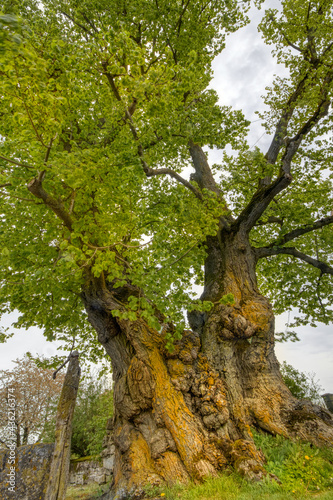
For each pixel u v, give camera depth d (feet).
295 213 38.88
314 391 50.31
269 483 17.06
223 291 31.30
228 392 25.39
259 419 24.07
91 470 47.34
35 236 27.55
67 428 19.45
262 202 33.30
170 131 26.94
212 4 38.78
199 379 25.12
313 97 36.22
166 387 23.80
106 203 24.81
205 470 19.36
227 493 16.43
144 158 27.43
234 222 34.86
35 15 31.45
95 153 22.06
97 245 24.00
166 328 27.84
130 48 18.40
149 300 27.89
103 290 27.94
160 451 21.12
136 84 18.51
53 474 17.80
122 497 19.33
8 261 23.80
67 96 21.83
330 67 37.91
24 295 28.07
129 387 24.22
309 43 41.14
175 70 19.94
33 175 20.61
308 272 50.11
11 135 22.86
